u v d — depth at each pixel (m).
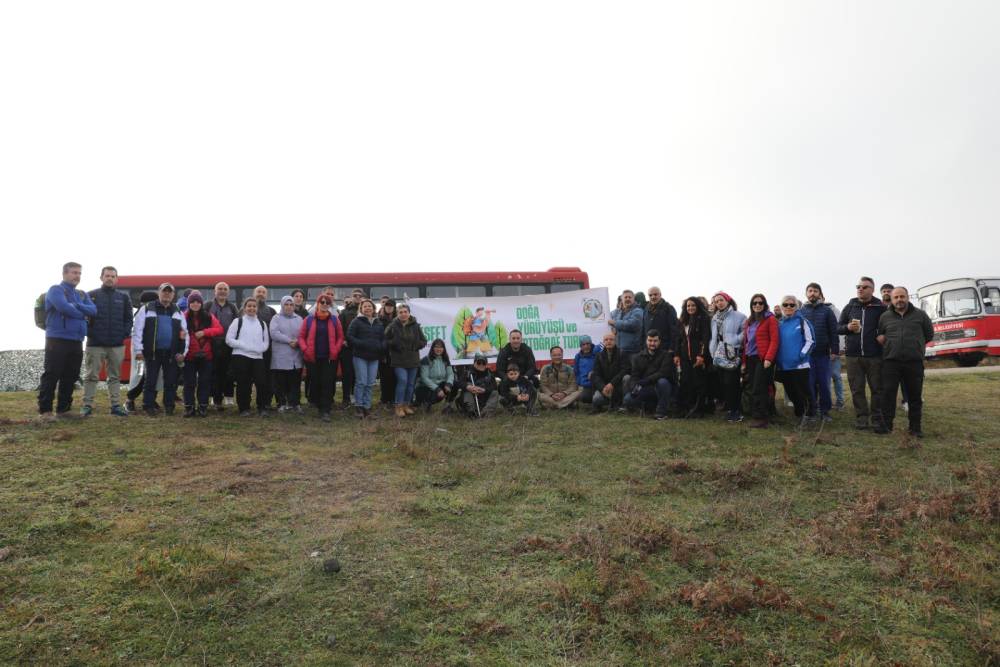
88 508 5.86
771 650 3.94
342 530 5.57
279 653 3.86
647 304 11.63
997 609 4.41
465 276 18.08
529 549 5.28
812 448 8.29
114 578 4.60
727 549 5.31
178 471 7.03
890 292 10.23
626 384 10.90
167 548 5.07
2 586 4.47
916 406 8.91
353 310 11.95
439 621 4.23
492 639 4.04
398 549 5.24
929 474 7.14
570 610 4.34
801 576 4.88
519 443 8.80
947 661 3.87
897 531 5.61
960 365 22.81
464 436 9.32
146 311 9.83
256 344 10.24
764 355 9.55
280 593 4.49
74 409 10.65
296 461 7.63
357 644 3.96
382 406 11.67
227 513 5.86
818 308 10.16
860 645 4.00
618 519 5.86
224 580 4.60
